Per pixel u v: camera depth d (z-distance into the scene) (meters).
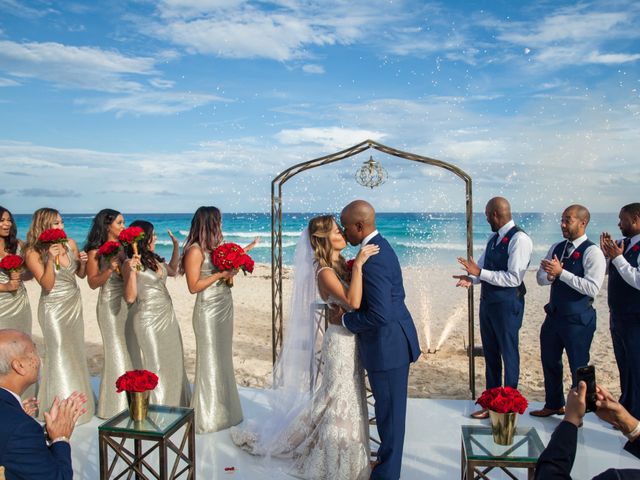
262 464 4.04
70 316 4.82
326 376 3.77
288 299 12.96
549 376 4.86
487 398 2.96
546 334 4.82
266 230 42.50
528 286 15.31
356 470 3.66
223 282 4.69
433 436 4.52
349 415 3.68
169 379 4.75
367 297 3.48
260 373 6.81
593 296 4.68
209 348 4.64
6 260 4.60
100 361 7.39
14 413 2.37
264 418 4.55
